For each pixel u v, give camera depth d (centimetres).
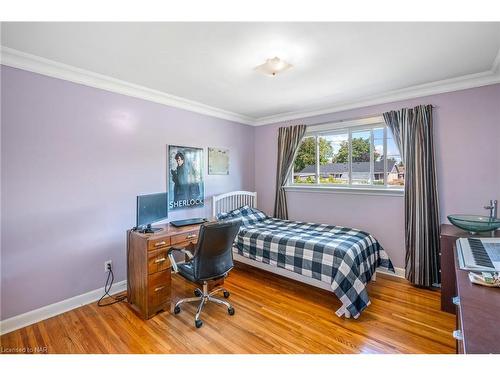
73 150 241
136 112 291
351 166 355
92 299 255
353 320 221
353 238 275
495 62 221
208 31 174
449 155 275
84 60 218
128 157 284
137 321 221
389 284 293
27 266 215
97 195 259
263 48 198
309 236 286
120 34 177
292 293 275
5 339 195
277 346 188
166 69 237
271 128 441
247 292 278
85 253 250
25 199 213
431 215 278
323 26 167
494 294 97
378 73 246
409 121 292
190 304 253
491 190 254
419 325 211
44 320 221
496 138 250
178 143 337
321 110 373
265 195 455
